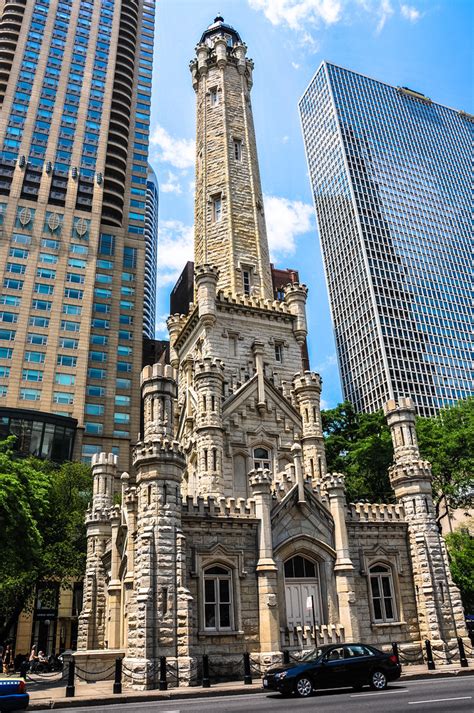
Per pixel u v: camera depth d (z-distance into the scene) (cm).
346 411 6931
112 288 11494
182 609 2820
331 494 3506
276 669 2262
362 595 3378
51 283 10712
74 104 12619
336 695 2122
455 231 19975
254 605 3111
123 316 11394
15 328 10138
